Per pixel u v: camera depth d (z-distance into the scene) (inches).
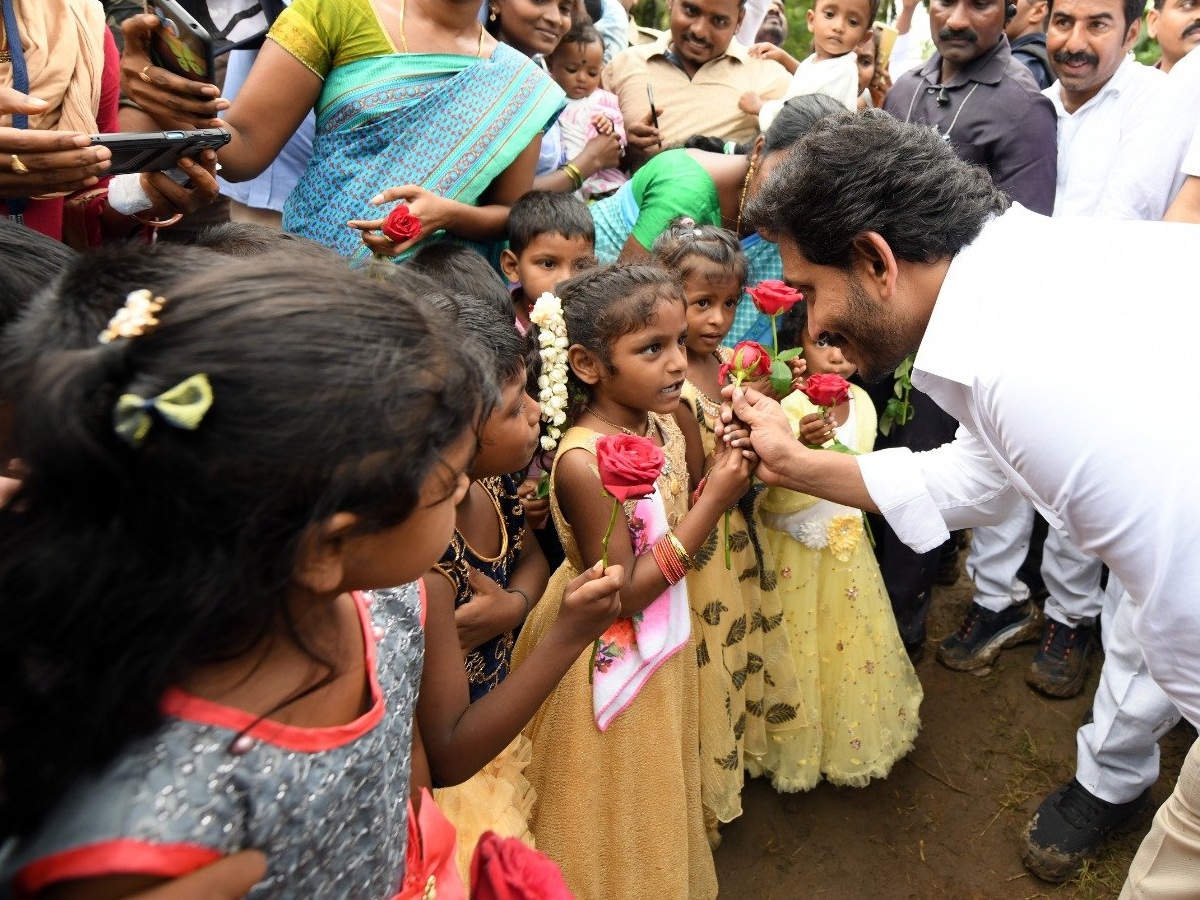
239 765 32.7
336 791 36.5
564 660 59.1
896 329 66.8
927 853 103.7
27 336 33.7
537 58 130.5
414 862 45.5
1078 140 138.8
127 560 29.5
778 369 80.2
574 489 74.5
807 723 101.4
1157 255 60.1
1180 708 63.0
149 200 84.6
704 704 91.6
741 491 79.0
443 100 101.9
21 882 30.1
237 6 125.8
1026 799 109.9
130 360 29.0
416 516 34.7
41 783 30.9
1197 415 54.6
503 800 67.4
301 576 32.7
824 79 140.6
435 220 100.0
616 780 78.5
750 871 100.7
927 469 78.7
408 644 43.9
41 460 28.6
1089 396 55.8
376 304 32.5
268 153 102.4
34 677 30.4
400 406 31.3
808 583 100.6
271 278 31.4
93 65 87.3
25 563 29.2
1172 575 56.6
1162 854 73.1
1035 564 139.8
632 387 77.5
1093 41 130.3
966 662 127.9
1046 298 59.1
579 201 107.5
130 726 30.7
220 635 31.7
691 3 146.3
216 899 30.5
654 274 77.0
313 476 29.9
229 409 28.8
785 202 65.7
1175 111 120.6
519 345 64.4
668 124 153.3
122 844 29.5
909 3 219.6
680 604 79.7
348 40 99.4
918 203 62.1
